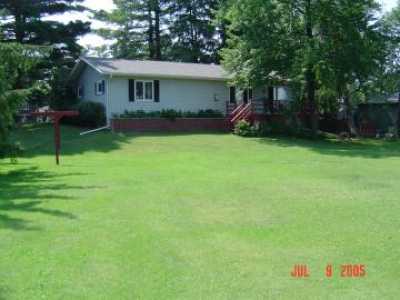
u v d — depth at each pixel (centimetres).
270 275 566
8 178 1363
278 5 2708
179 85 3025
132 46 4797
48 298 507
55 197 1038
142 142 2330
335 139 2873
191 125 2897
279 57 2725
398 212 884
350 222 811
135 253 649
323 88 2920
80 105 2881
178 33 4788
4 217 853
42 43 3088
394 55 3120
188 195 1052
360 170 1491
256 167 1560
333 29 2661
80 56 3206
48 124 2992
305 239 711
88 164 1666
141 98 2898
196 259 623
